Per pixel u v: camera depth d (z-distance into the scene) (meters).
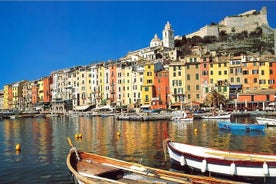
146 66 136.50
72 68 185.00
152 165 32.22
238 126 65.56
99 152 40.31
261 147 44.19
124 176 23.95
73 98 170.00
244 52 188.62
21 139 55.59
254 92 114.94
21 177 28.48
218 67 126.38
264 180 25.16
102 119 113.81
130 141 50.16
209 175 26.83
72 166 24.25
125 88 147.50
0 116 142.25
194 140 51.84
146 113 108.50
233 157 27.98
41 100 195.38
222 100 118.38
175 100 129.75
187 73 128.88
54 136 60.09
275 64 122.75
